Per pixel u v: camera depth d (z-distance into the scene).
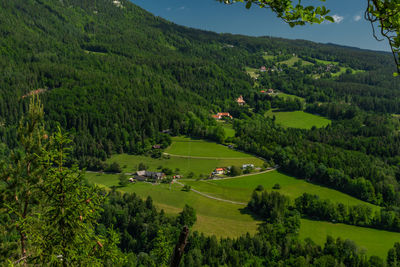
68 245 9.21
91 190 9.90
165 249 43.75
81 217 9.49
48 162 9.72
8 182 9.64
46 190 9.31
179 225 78.38
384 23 4.12
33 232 9.06
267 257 65.81
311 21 4.65
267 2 4.85
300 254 65.25
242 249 66.94
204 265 60.19
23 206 10.03
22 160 9.90
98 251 9.91
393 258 62.31
